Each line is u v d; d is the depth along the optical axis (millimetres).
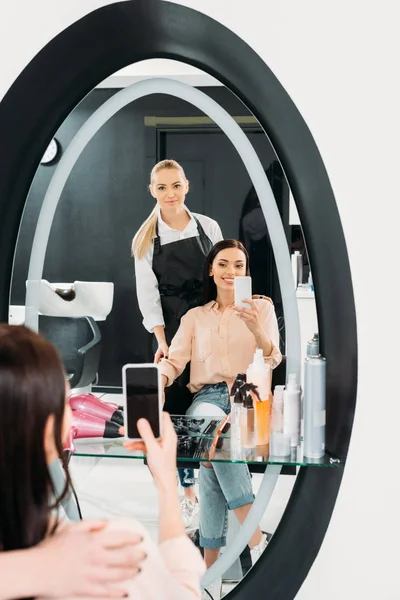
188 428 1312
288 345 1264
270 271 1264
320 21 1198
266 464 1276
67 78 1267
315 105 1214
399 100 1196
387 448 1251
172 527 815
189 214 1271
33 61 1271
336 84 1205
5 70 1291
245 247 1267
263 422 1281
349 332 1231
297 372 1268
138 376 1180
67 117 1282
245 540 1309
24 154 1296
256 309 1273
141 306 1304
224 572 1317
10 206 1307
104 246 1296
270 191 1244
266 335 1274
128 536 670
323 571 1292
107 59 1252
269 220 1248
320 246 1232
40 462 664
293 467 1279
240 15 1211
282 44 1209
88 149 1277
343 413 1244
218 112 1238
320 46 1202
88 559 648
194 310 1297
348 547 1280
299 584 1292
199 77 1239
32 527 678
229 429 1300
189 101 1245
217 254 1273
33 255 1307
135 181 1275
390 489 1259
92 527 739
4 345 658
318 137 1220
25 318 1324
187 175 1263
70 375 1323
